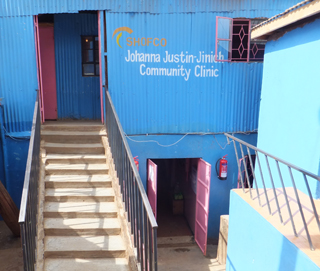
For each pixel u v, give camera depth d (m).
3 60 6.58
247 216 4.25
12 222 6.48
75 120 8.04
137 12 6.58
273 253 3.55
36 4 6.43
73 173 5.64
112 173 5.33
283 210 3.96
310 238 3.18
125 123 7.00
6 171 6.99
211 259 6.88
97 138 6.48
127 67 6.78
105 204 5.06
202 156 7.38
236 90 7.18
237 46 7.04
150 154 7.21
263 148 5.61
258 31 5.34
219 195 7.60
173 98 7.04
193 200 8.07
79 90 8.01
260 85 7.24
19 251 6.43
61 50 7.77
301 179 4.54
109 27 6.58
